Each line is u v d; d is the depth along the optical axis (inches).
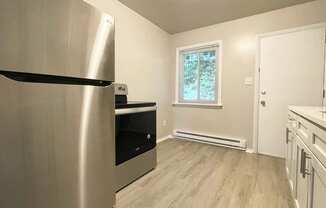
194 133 130.3
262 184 70.2
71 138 33.9
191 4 95.6
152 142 83.0
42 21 28.4
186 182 71.7
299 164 48.8
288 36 95.7
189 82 138.4
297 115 53.4
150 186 68.5
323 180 30.0
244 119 111.8
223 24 117.5
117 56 95.0
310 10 90.1
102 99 41.0
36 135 28.6
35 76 28.5
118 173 64.2
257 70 105.4
